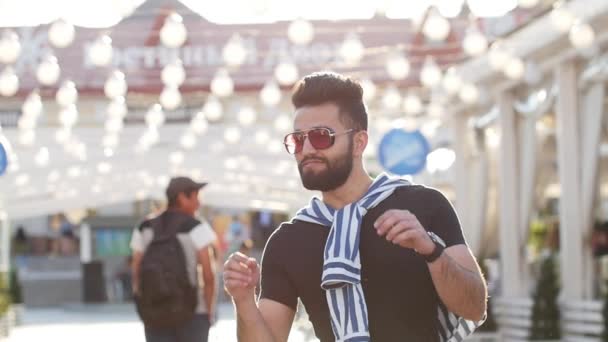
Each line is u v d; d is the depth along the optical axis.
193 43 19.06
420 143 15.30
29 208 27.44
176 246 10.07
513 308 17.03
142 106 19.89
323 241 4.63
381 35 17.72
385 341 4.50
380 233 4.23
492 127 19.47
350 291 4.50
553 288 16.00
